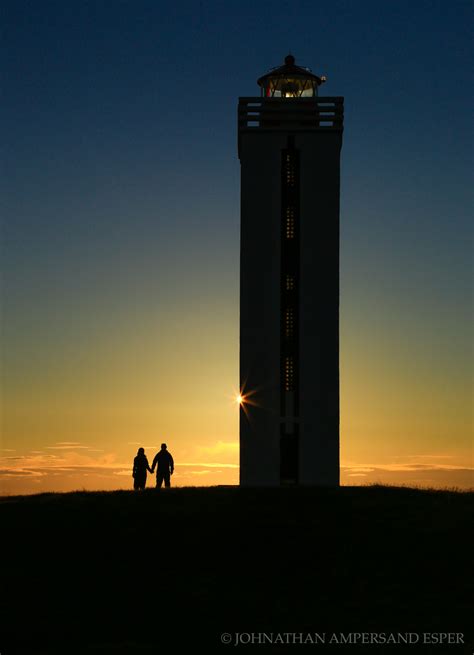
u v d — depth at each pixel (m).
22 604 27.27
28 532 34.38
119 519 36.00
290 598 27.78
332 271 53.28
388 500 39.44
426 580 29.14
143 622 26.00
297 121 54.66
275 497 40.06
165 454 44.69
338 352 52.75
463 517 36.16
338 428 52.31
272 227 53.56
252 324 52.97
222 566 30.62
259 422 52.44
